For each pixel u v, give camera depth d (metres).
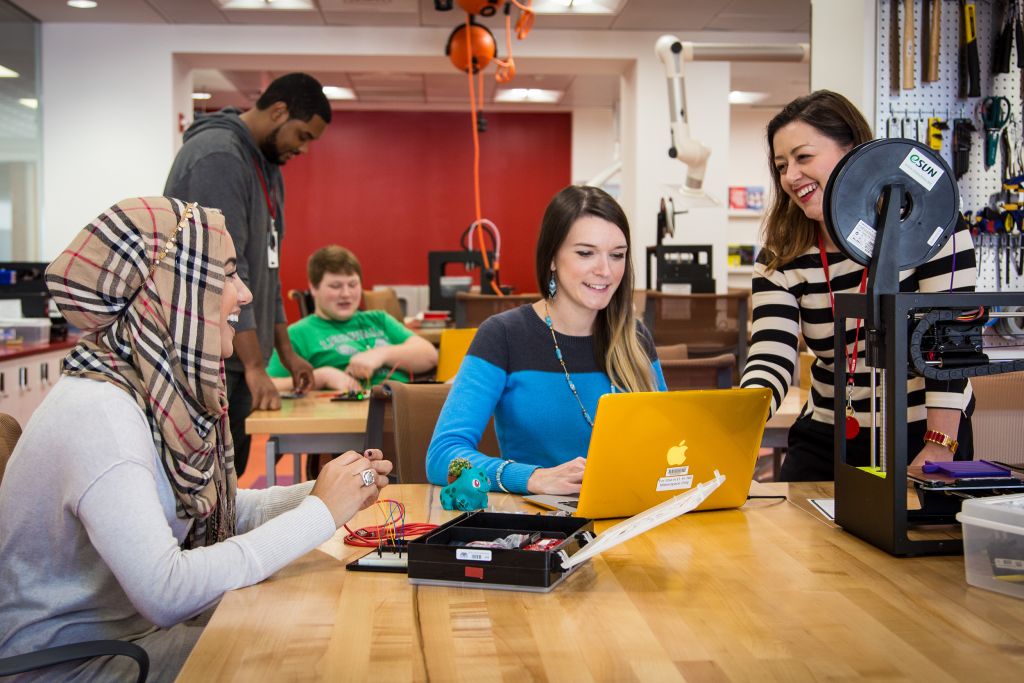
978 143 3.29
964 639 1.01
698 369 2.69
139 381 1.33
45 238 7.37
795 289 2.07
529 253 12.12
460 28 5.82
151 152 7.42
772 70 8.42
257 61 7.78
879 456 1.84
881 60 3.13
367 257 12.08
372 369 3.42
